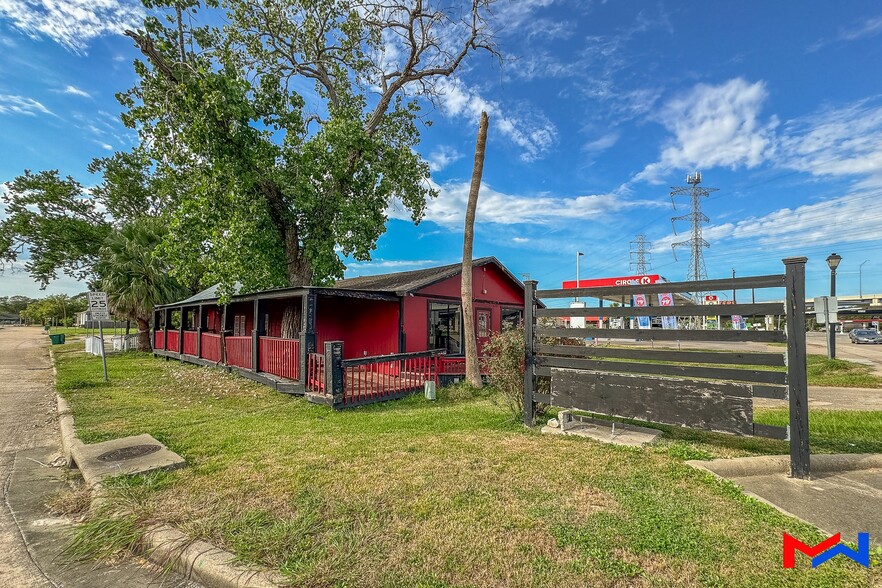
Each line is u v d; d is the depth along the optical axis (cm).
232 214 1102
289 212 1243
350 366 788
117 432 574
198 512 324
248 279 1141
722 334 431
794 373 385
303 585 234
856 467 402
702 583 231
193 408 768
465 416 673
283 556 262
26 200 2364
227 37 1223
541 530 289
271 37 1305
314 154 1207
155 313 1977
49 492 401
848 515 308
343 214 1211
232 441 527
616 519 303
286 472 407
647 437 515
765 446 482
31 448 548
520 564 251
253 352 1051
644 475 387
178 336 1645
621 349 504
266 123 1224
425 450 475
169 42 1048
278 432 575
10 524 336
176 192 1650
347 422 637
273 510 328
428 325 1303
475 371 999
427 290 1307
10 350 2375
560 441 504
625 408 486
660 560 252
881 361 1641
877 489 354
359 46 1422
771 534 280
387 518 310
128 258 2070
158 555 278
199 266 1354
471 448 479
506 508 323
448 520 306
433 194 1575
